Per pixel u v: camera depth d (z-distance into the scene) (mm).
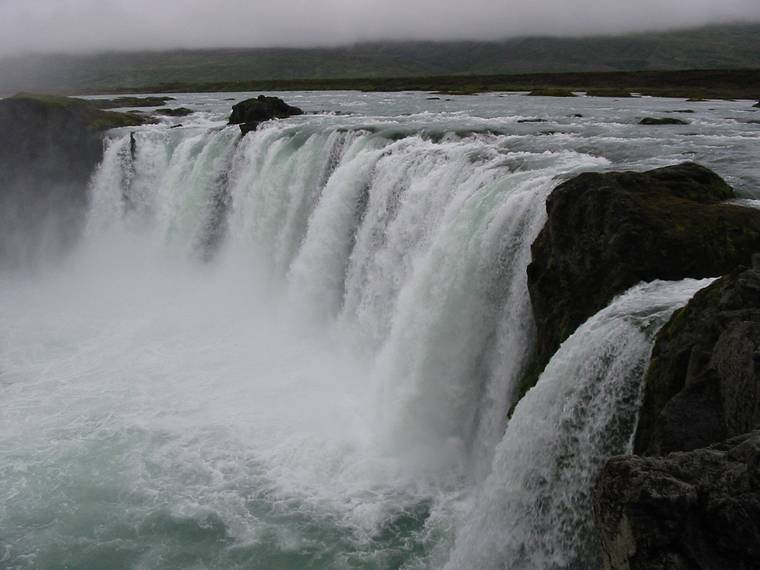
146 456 18859
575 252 14398
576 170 19953
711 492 6895
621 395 10906
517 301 16578
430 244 21734
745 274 9906
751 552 6539
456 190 21266
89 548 15422
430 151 24016
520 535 12531
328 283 26578
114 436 19906
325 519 16219
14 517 16406
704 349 9453
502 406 16656
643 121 36562
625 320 11414
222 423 20547
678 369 9805
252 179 33500
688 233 13430
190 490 17375
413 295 19031
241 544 15469
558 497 11805
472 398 18094
